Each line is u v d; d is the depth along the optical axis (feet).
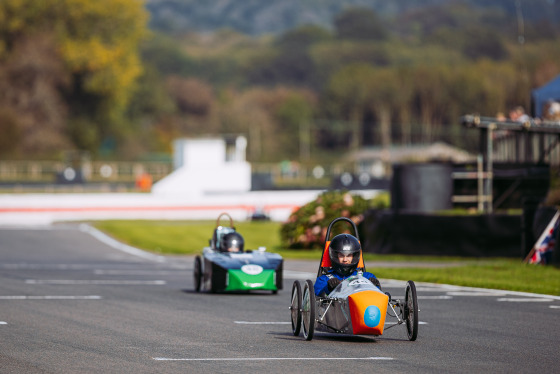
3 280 293.02
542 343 161.38
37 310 210.18
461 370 132.46
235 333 172.96
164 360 140.15
